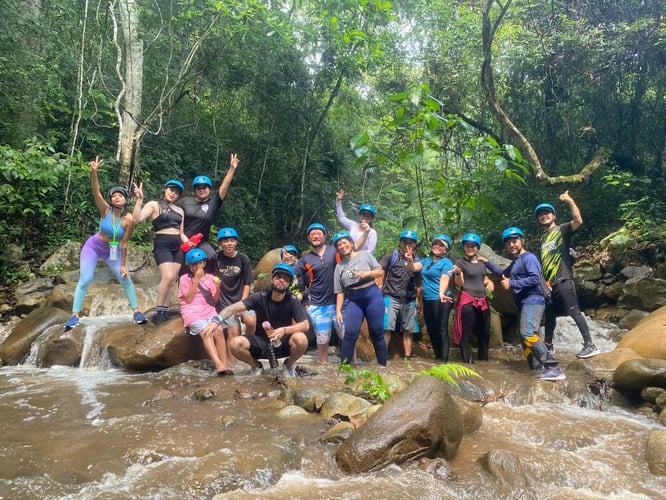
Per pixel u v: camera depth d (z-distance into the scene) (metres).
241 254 6.11
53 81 10.84
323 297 6.06
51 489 2.89
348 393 4.59
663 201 11.04
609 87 11.67
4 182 9.75
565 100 12.04
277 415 4.13
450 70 13.07
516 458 3.33
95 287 8.40
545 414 4.50
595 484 3.21
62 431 3.78
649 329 5.81
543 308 5.69
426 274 6.51
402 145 9.84
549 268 6.25
